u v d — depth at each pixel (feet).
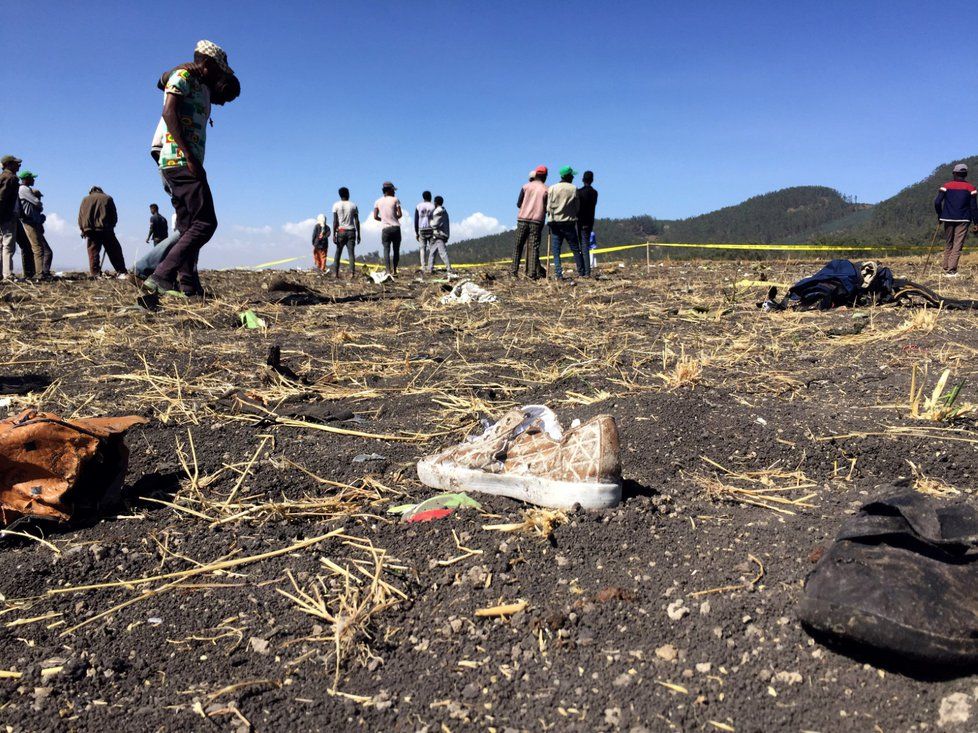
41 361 16.37
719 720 5.19
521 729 5.24
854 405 12.54
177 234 24.97
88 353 17.21
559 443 8.74
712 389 13.47
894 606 5.37
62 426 8.15
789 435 10.72
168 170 23.67
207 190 24.12
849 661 5.65
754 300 27.14
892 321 20.48
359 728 5.33
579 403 12.94
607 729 5.17
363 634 6.28
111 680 5.84
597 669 5.77
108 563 7.47
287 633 6.38
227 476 9.70
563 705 5.44
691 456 10.18
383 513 8.61
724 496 8.91
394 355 17.85
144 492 9.20
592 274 41.78
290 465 10.00
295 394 13.85
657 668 5.74
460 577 7.13
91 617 6.61
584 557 7.39
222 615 6.65
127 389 13.97
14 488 7.98
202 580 7.25
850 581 5.69
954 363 15.12
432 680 5.78
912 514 6.02
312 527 8.32
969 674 5.33
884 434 10.61
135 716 5.44
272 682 5.80
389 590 6.95
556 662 5.89
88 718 5.42
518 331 20.66
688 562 7.28
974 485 9.26
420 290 33.50
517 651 6.04
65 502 8.16
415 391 14.15
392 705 5.55
